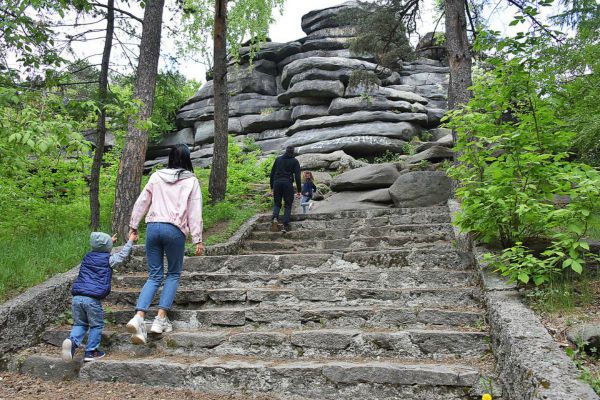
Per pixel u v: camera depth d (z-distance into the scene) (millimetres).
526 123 4316
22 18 5211
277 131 20594
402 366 3283
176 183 4453
